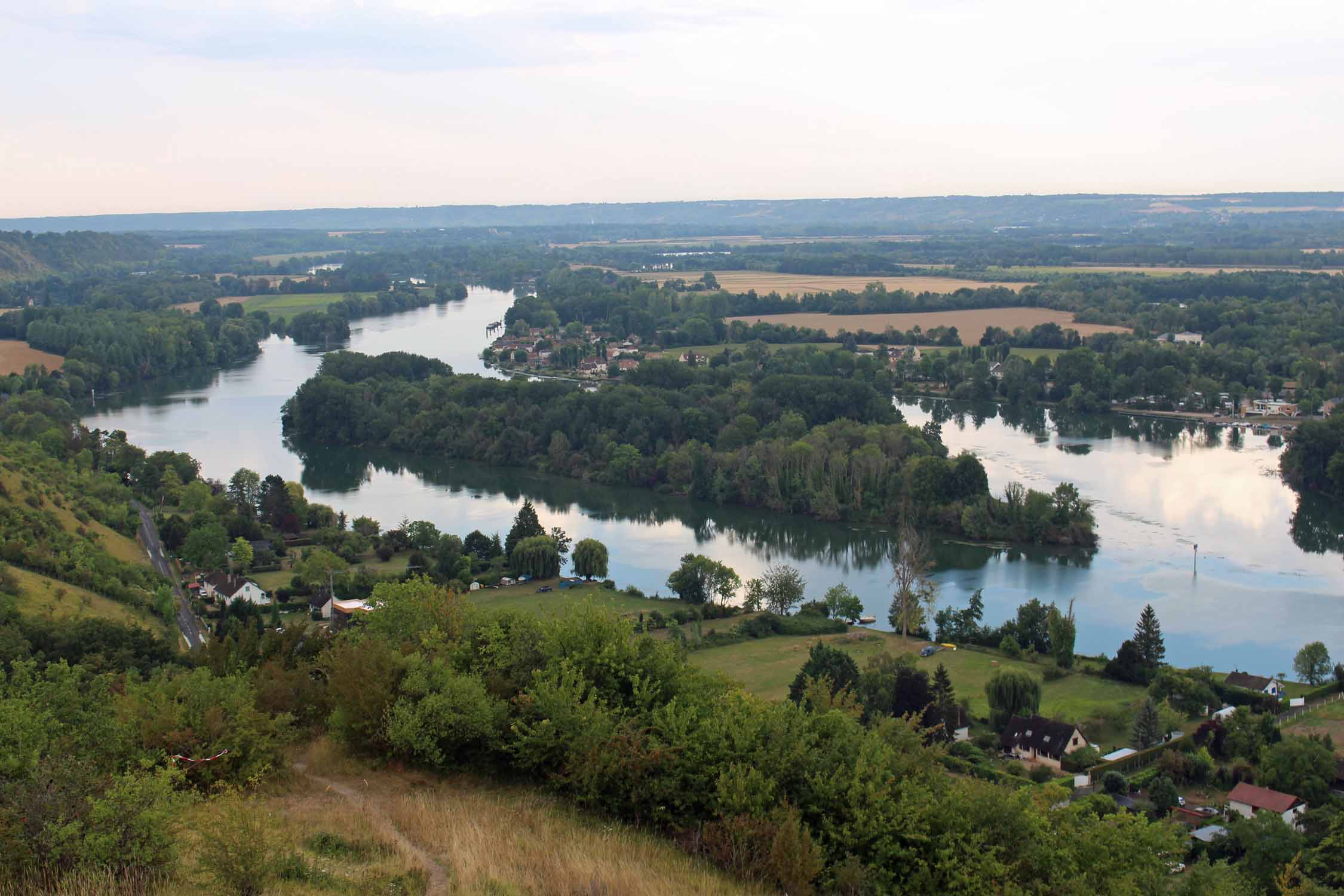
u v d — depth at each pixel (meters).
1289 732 85.12
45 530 115.25
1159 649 100.56
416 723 42.81
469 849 34.41
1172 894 42.19
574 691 43.72
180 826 33.44
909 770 43.69
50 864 28.94
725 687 49.53
